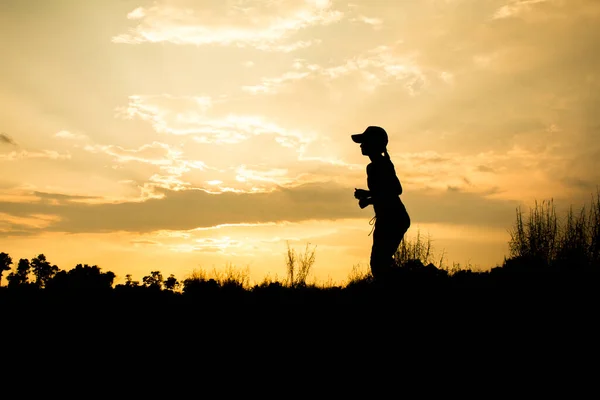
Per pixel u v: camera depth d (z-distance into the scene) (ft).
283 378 18.99
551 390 16.40
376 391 17.28
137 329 25.53
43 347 23.07
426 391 16.92
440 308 22.88
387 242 23.99
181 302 31.17
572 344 19.53
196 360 21.30
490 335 20.49
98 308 29.14
